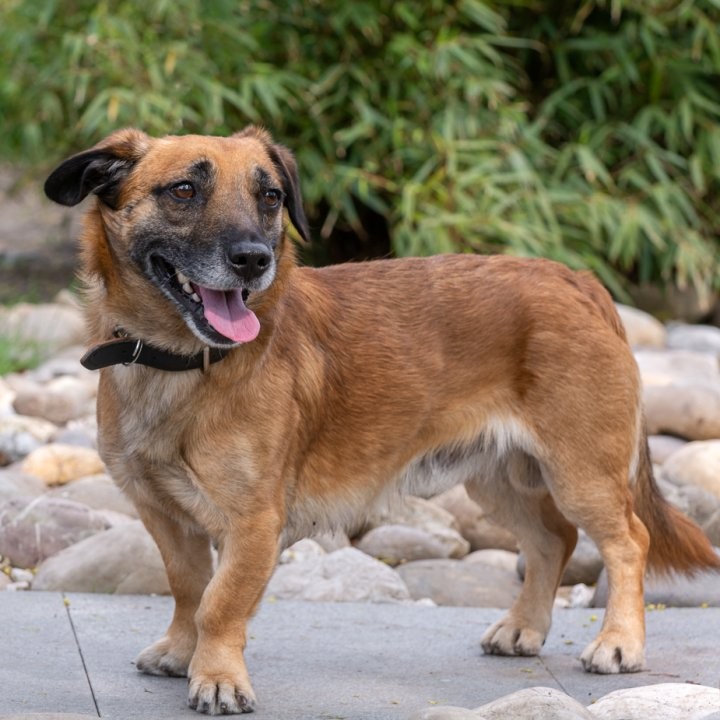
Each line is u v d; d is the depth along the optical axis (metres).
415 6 18.52
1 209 24.53
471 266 8.27
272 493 7.09
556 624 8.89
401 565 10.27
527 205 18.20
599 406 7.96
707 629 8.52
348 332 7.80
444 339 8.00
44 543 9.76
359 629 8.52
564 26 19.55
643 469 8.44
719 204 20.17
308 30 18.78
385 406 7.82
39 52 18.77
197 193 7.00
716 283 19.59
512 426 8.05
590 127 19.30
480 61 18.39
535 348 7.98
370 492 7.91
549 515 8.41
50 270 20.83
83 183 7.18
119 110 17.59
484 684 7.44
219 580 6.99
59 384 14.41
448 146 17.95
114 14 18.02
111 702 6.86
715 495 11.23
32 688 6.97
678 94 19.33
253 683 7.32
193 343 6.98
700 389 13.42
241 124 18.83
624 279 20.52
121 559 9.17
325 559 9.66
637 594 7.94
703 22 18.45
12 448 12.53
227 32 17.84
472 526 11.05
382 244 20.12
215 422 6.96
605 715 6.60
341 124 19.00
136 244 7.06
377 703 7.03
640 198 19.28
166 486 7.16
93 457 11.98
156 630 8.18
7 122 19.50
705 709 6.56
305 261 20.19
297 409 7.32
